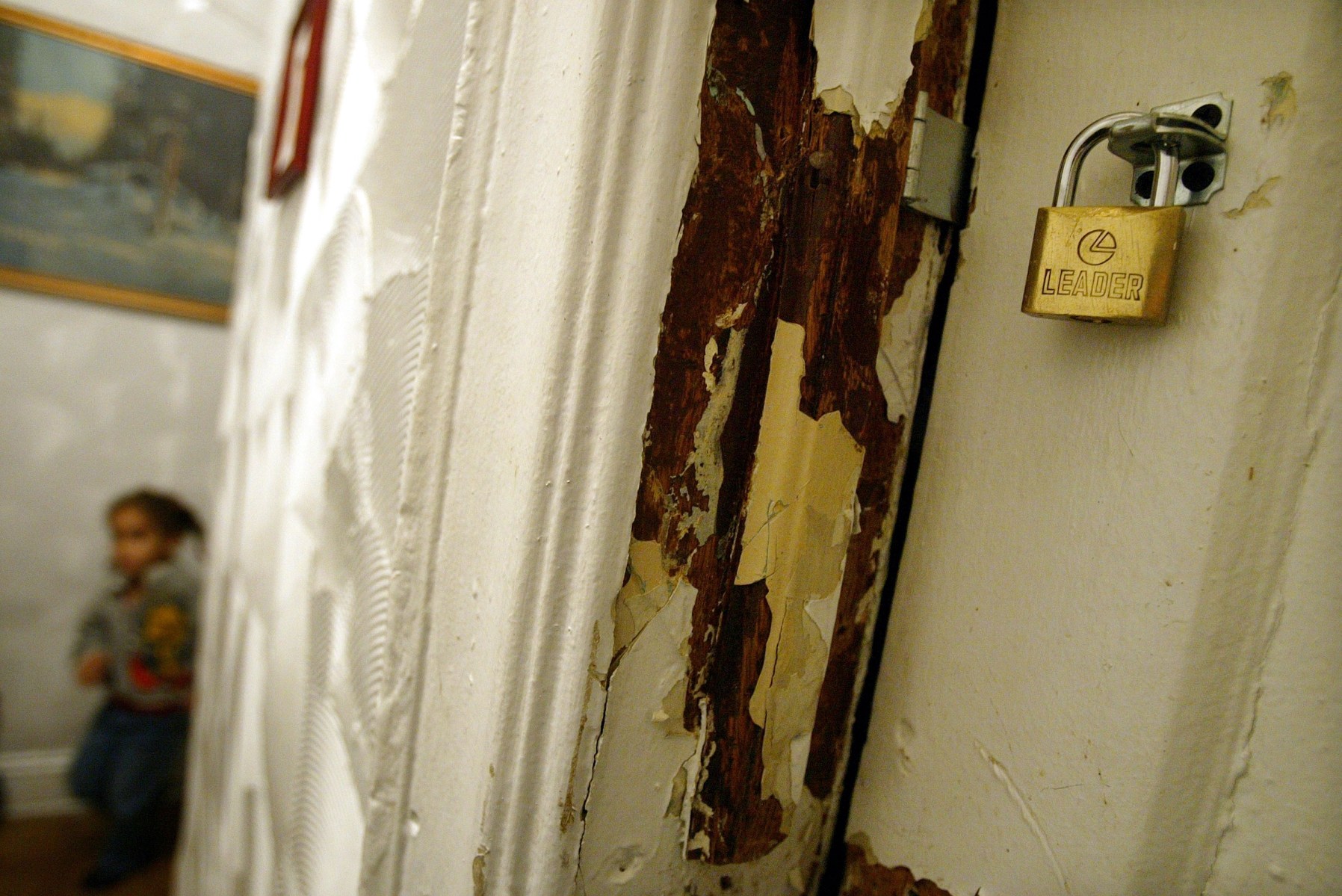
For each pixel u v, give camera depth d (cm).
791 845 42
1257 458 28
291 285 108
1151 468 30
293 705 79
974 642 36
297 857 72
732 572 38
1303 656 27
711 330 35
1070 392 33
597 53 34
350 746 59
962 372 38
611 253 34
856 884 42
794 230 36
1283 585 28
